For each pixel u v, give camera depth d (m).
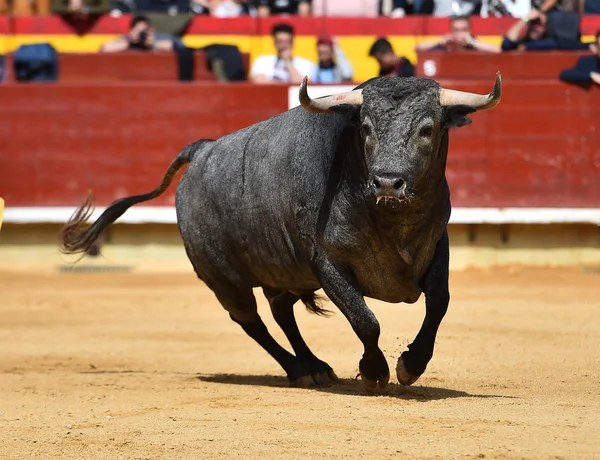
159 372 19.17
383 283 15.66
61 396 16.50
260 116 37.38
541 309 27.30
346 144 15.48
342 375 18.33
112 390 17.03
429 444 12.07
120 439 12.82
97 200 37.75
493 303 28.48
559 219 36.94
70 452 12.23
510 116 37.06
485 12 40.12
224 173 17.56
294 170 16.09
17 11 41.28
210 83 37.47
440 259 15.61
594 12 39.66
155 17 39.25
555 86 36.94
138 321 26.36
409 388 16.33
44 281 34.53
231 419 13.98
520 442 12.08
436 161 14.83
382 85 14.78
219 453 11.91
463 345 21.30
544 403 14.74
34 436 13.19
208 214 17.91
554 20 37.88
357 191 15.20
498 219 36.94
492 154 37.12
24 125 37.81
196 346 22.50
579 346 21.11
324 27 39.00
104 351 21.84
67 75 38.09
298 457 11.59
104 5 39.91
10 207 37.75
